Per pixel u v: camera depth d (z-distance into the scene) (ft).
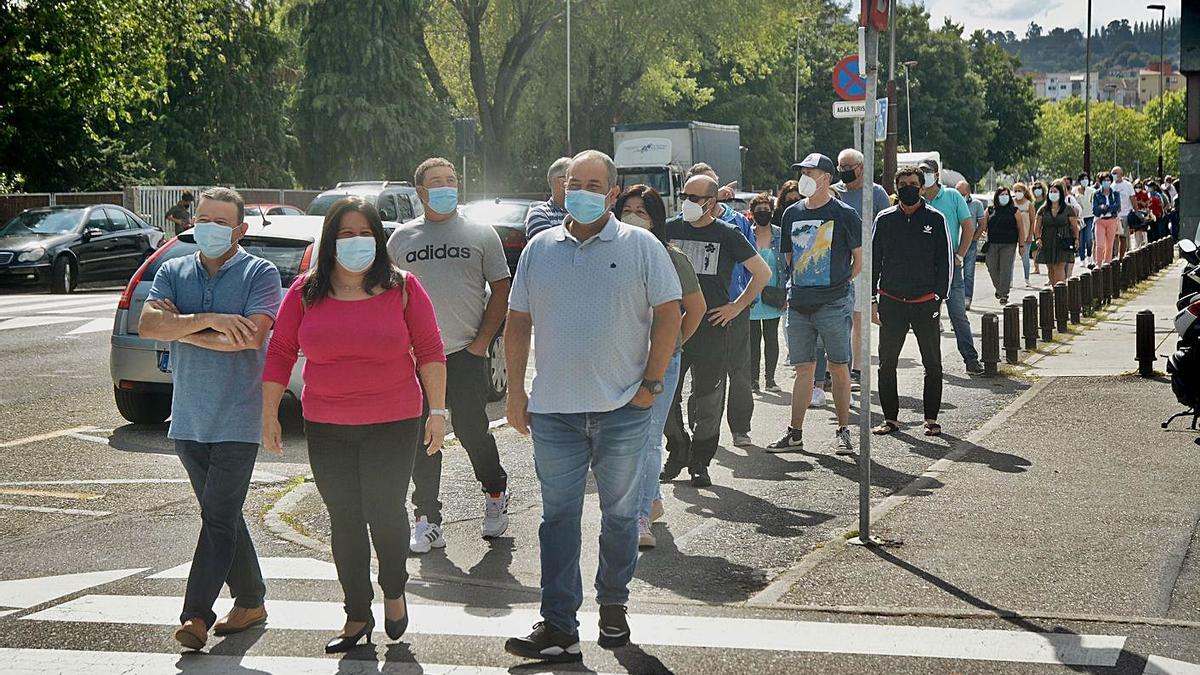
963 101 303.48
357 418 17.21
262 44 151.53
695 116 229.66
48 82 107.76
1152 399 36.73
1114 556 21.52
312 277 17.24
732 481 28.22
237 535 18.40
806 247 30.76
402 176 150.61
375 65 146.92
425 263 22.75
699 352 26.94
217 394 17.79
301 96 148.56
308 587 20.83
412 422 17.58
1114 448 30.37
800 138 263.70
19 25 104.63
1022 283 89.35
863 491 22.59
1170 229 121.60
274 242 34.53
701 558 22.15
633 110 181.98
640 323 17.52
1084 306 60.75
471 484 28.45
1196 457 29.14
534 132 169.37
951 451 30.81
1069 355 46.93
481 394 23.16
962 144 307.17
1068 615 18.53
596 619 18.98
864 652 17.21
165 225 122.83
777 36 170.30
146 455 32.37
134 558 22.80
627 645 17.66
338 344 17.04
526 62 162.09
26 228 84.84
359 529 17.67
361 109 146.10
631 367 17.51
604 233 17.35
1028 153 354.13
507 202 59.52
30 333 57.57
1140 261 83.61
